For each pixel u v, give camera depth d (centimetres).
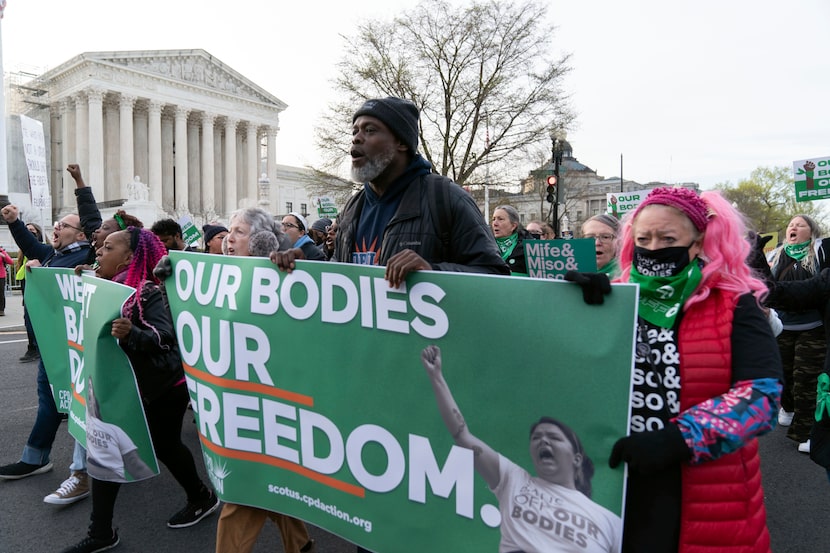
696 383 153
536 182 2878
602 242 380
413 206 228
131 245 330
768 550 158
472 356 172
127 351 293
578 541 154
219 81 5719
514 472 165
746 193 5794
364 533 197
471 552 173
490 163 2273
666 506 154
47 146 5322
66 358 367
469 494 174
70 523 338
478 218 228
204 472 421
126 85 4988
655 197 164
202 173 5638
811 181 855
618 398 150
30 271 379
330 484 205
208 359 241
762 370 147
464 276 173
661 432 144
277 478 221
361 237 250
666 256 159
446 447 178
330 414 204
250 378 226
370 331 193
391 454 190
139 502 371
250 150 6028
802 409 480
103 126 5234
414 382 184
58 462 434
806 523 346
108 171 5212
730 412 142
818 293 298
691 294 157
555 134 2167
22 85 5278
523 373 163
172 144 5697
